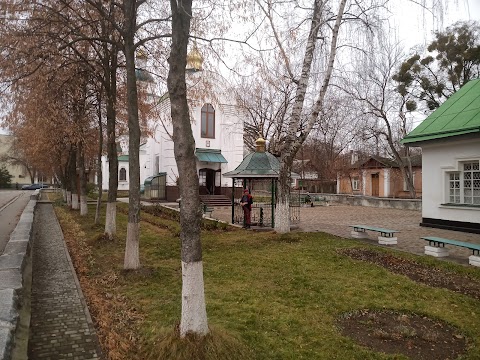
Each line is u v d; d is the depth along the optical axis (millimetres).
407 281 6727
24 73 10461
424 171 14969
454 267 7633
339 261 8156
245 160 14141
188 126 4180
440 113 14922
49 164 27984
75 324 4836
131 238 7484
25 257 6418
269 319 4949
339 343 4277
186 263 3936
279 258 8422
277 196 11656
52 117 12195
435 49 25297
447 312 5262
